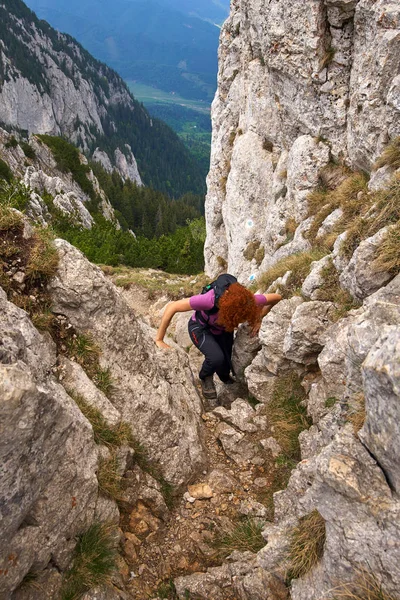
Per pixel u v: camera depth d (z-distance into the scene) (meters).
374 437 2.73
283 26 9.57
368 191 7.63
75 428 3.44
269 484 4.82
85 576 3.37
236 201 14.19
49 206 51.19
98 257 28.25
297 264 7.27
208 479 4.85
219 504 4.58
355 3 8.48
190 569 3.95
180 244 32.78
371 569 2.70
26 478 2.90
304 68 9.59
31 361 3.31
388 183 6.18
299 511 3.62
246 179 13.68
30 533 3.09
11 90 189.75
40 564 3.17
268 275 8.36
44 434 3.01
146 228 134.25
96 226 50.62
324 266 5.92
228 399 6.72
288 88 10.29
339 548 2.85
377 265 4.73
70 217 51.28
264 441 5.24
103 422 4.07
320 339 5.16
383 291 4.52
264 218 13.52
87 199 95.81
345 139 9.59
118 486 4.02
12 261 4.23
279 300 6.61
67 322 4.42
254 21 11.98
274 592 3.45
